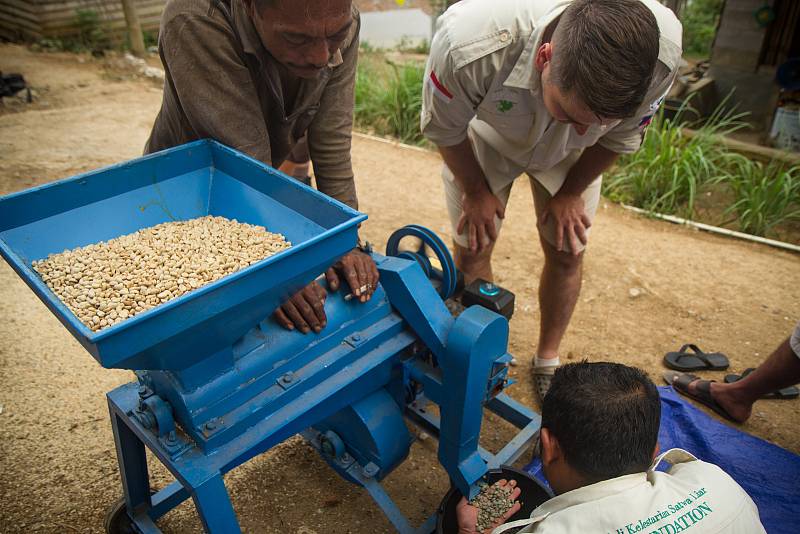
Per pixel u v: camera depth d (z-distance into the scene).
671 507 1.41
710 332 3.51
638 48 1.56
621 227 4.62
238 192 1.98
